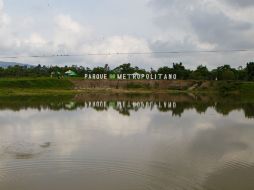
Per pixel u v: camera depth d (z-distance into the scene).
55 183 20.14
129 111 56.09
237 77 160.50
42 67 182.00
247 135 35.06
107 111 55.72
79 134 34.75
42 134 34.81
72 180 20.58
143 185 19.70
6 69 161.75
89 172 21.94
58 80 134.38
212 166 23.62
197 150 28.25
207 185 19.88
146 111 56.31
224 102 77.94
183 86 141.00
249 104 72.25
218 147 29.41
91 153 26.78
